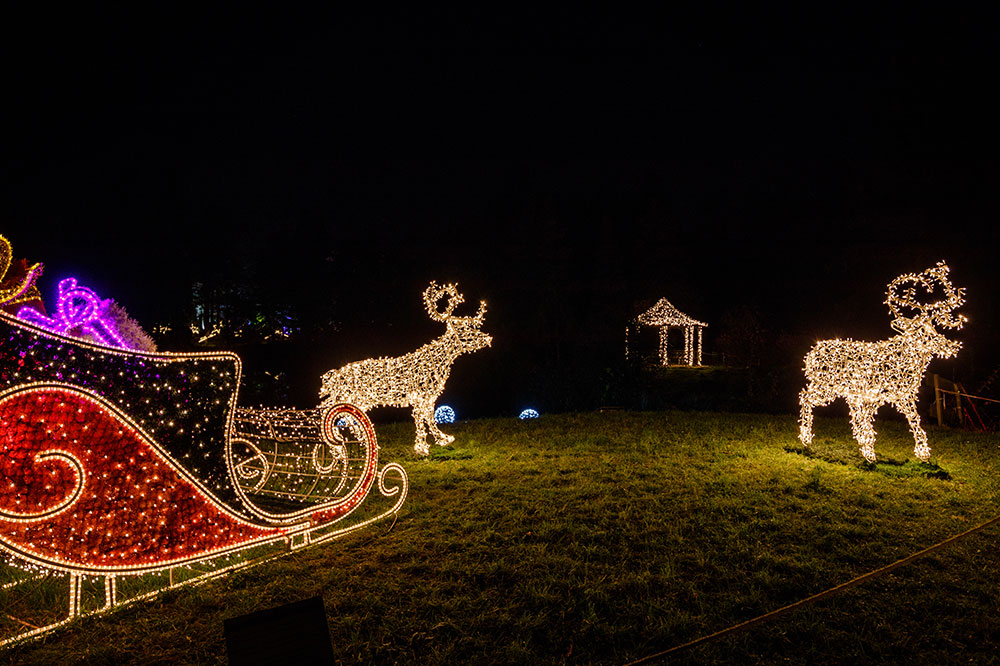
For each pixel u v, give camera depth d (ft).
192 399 16.34
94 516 14.58
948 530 19.81
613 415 42.39
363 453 32.12
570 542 18.97
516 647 13.39
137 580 17.02
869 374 28.60
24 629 14.61
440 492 24.29
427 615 14.87
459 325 32.81
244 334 68.39
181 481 15.96
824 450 30.68
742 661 13.04
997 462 29.07
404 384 31.50
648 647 13.52
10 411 13.37
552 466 28.19
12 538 13.55
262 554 18.54
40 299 17.87
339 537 19.74
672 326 95.14
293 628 8.41
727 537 19.16
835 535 19.13
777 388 57.11
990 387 46.24
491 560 17.79
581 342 70.33
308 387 58.49
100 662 13.17
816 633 13.85
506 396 62.54
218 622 14.66
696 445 32.35
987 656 13.12
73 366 14.34
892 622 14.39
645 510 21.59
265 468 25.21
